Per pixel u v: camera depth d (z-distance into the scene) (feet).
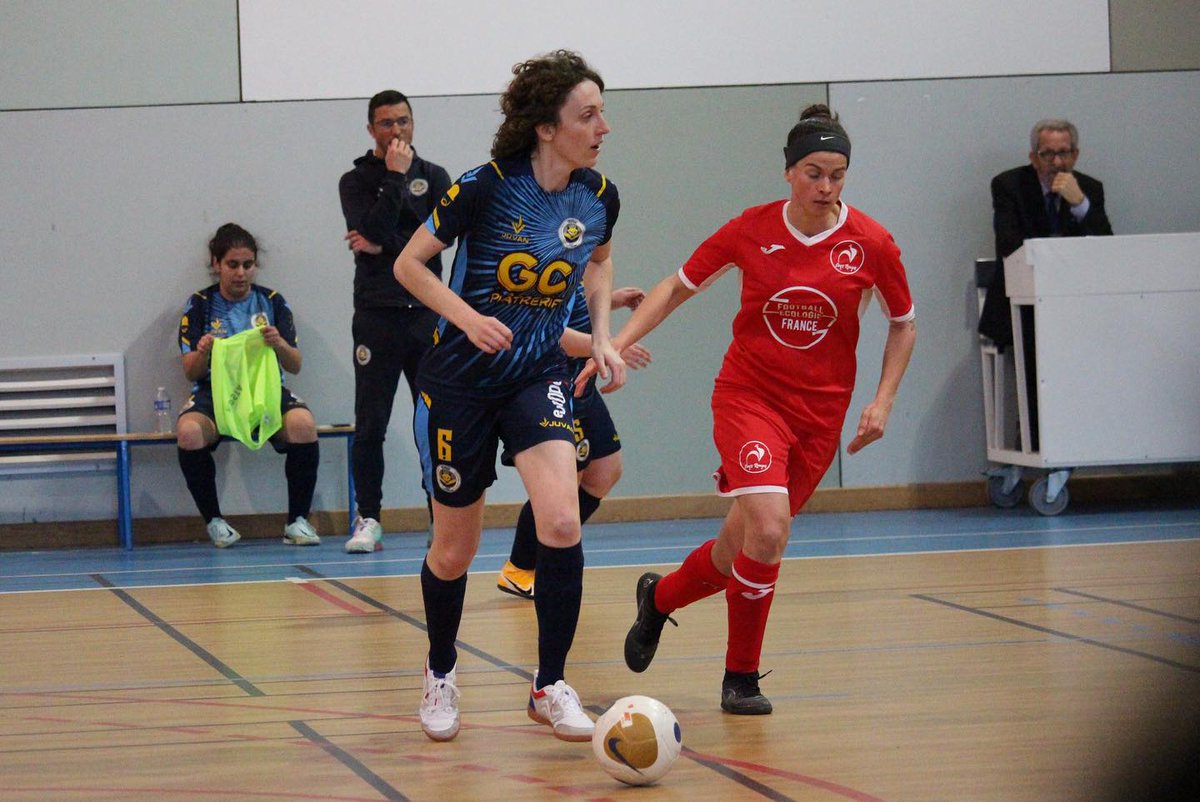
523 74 20.02
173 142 53.21
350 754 20.58
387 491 54.29
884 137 56.44
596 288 22.45
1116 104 57.52
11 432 52.65
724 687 23.21
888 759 19.56
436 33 54.03
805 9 55.88
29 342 52.90
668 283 24.30
